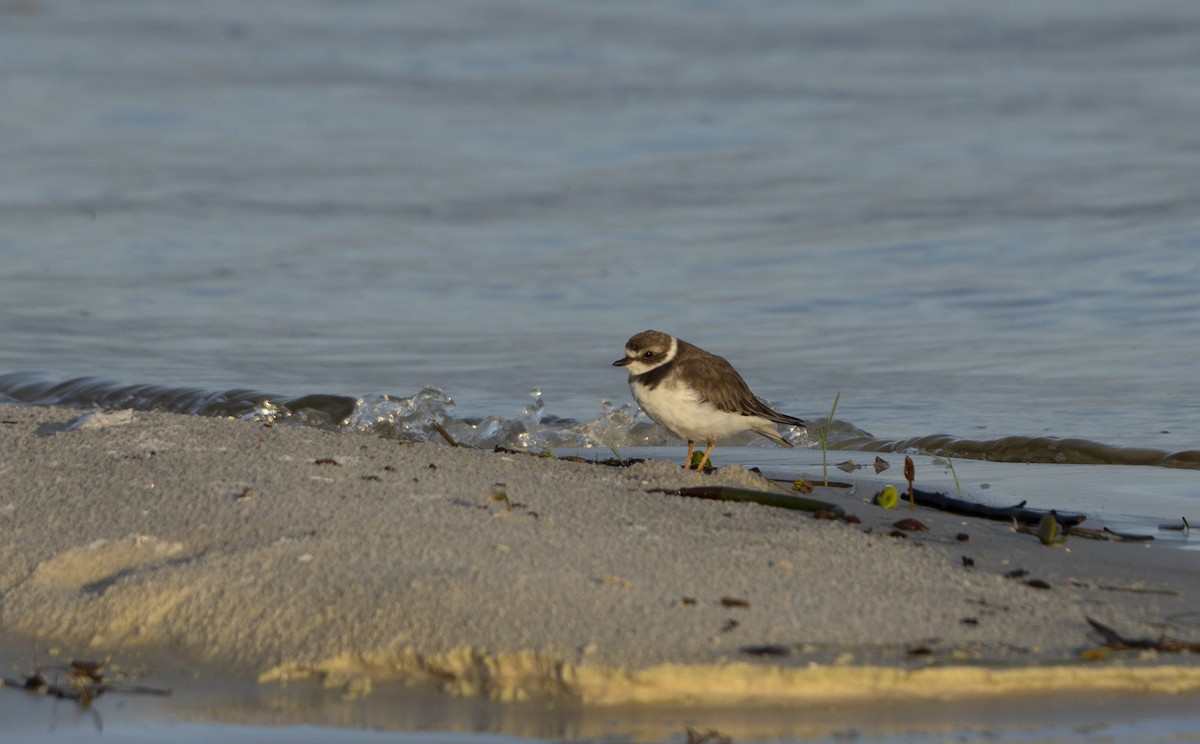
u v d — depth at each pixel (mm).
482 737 5344
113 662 6121
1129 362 15188
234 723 5523
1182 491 10422
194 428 8820
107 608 6492
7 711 5668
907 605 6504
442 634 5969
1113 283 18219
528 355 15898
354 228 21906
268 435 8773
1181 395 13922
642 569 6703
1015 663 5887
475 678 5805
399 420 13375
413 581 6402
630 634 5949
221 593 6480
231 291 18547
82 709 5680
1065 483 10781
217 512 7348
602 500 7906
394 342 16422
